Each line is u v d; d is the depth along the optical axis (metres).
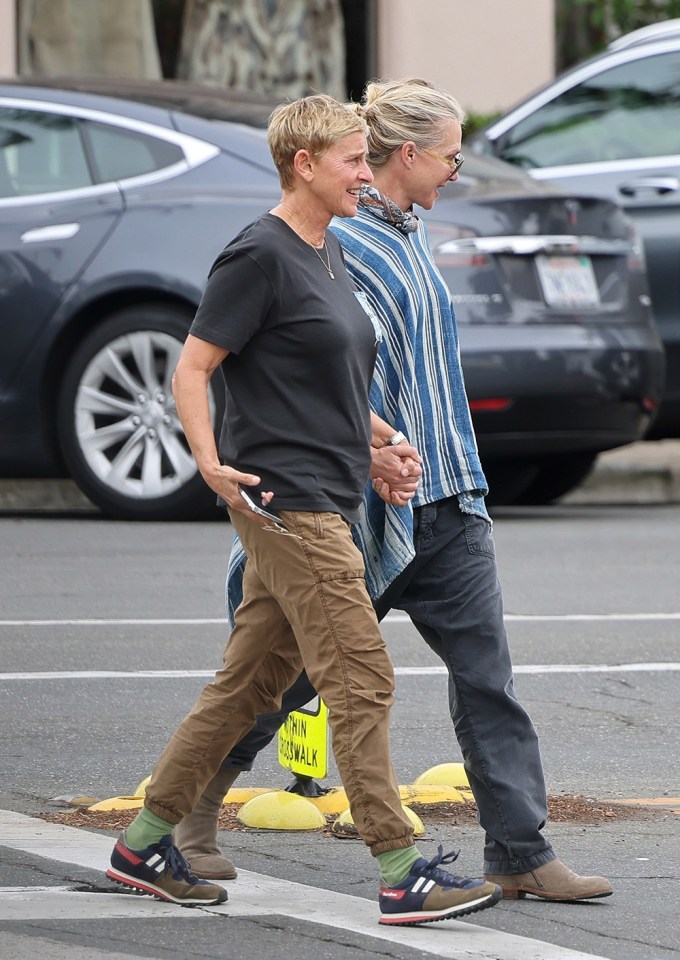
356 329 15.80
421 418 16.48
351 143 15.64
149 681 24.98
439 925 15.62
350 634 15.45
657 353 39.84
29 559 34.28
